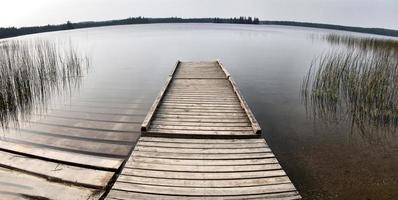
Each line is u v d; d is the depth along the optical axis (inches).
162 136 195.8
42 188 142.3
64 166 163.8
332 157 199.5
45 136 227.1
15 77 354.0
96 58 691.4
